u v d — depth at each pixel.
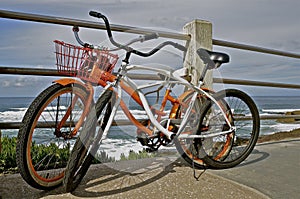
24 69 2.52
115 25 2.84
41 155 2.37
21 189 2.15
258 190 2.23
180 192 2.16
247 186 2.29
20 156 1.94
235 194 2.15
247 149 2.94
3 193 2.08
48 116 2.09
